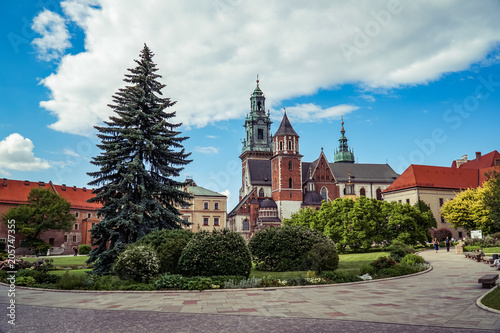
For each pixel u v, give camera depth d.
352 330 10.47
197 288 19.30
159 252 24.81
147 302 15.60
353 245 57.31
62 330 10.89
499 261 26.59
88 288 19.72
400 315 12.32
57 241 77.62
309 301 15.45
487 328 10.34
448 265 30.70
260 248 31.09
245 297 16.78
